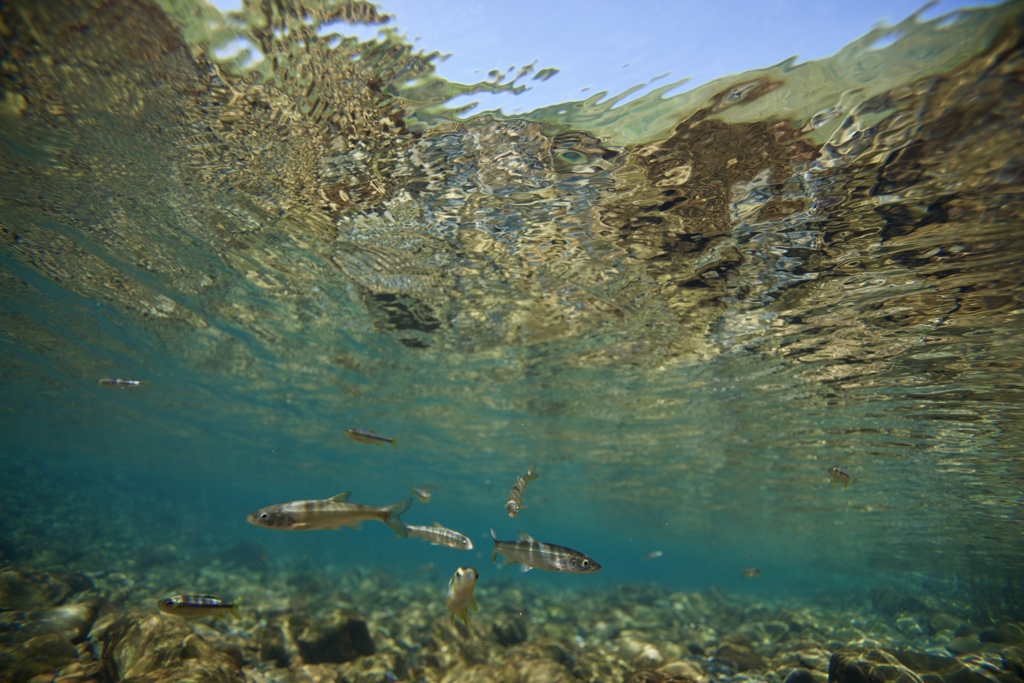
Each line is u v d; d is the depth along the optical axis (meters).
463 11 0.46
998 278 0.67
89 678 0.54
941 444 1.29
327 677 0.67
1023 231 0.58
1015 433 1.12
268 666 0.73
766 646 1.19
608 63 0.48
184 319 1.35
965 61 0.40
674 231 0.70
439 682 0.69
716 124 0.51
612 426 1.72
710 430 1.59
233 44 0.51
